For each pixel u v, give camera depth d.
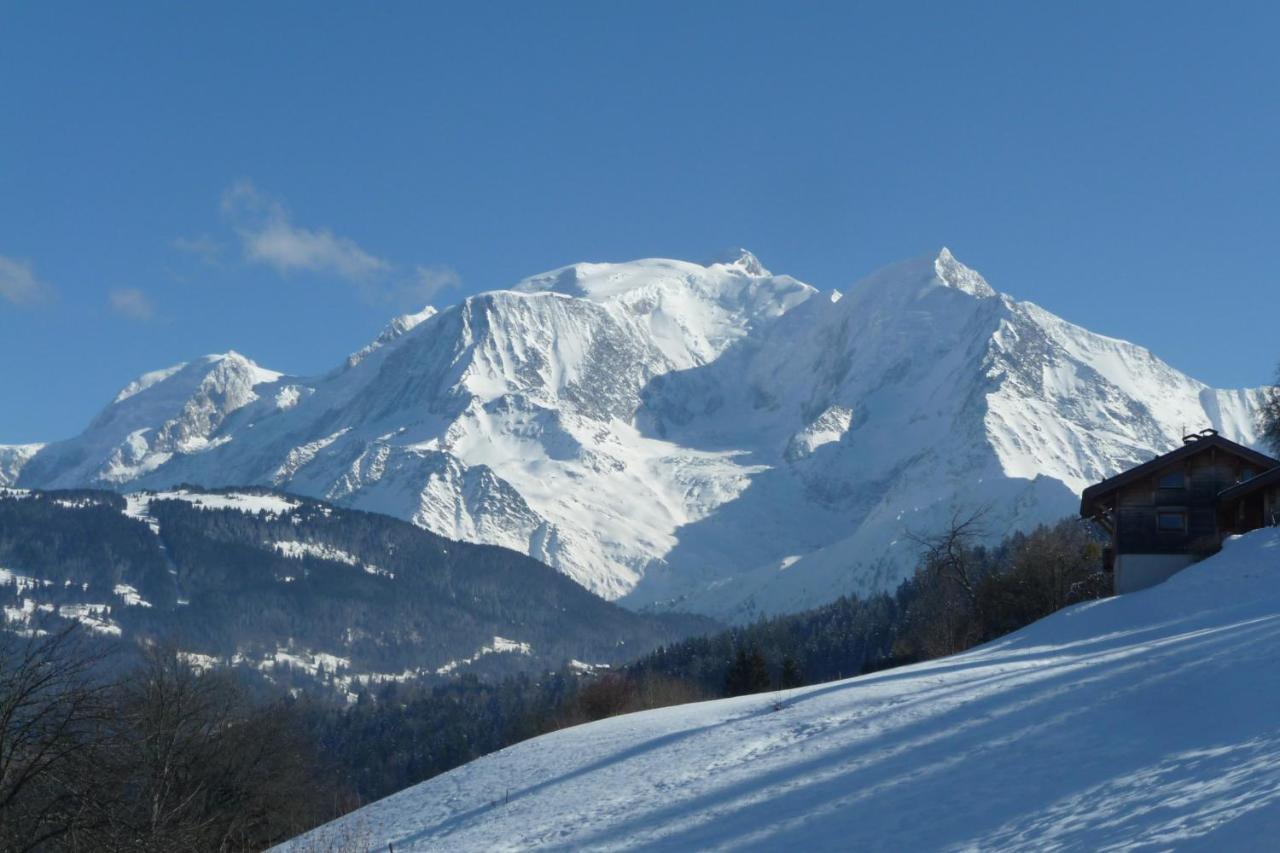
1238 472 73.06
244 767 63.88
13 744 28.55
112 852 29.89
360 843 42.03
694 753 40.12
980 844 20.39
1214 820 17.31
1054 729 27.20
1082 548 91.31
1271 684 25.72
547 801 39.28
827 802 27.02
